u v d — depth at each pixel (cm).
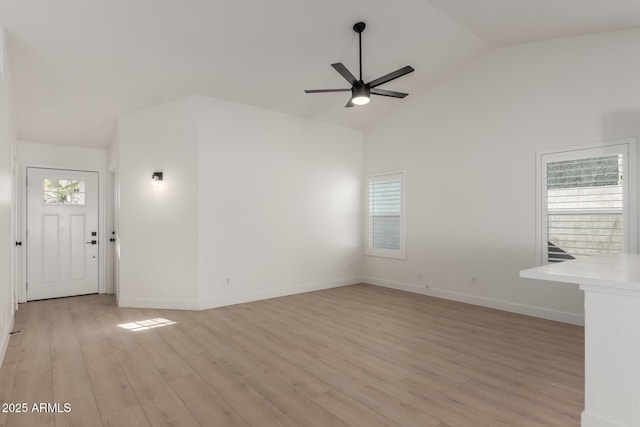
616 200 366
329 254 601
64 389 246
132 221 471
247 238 502
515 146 443
